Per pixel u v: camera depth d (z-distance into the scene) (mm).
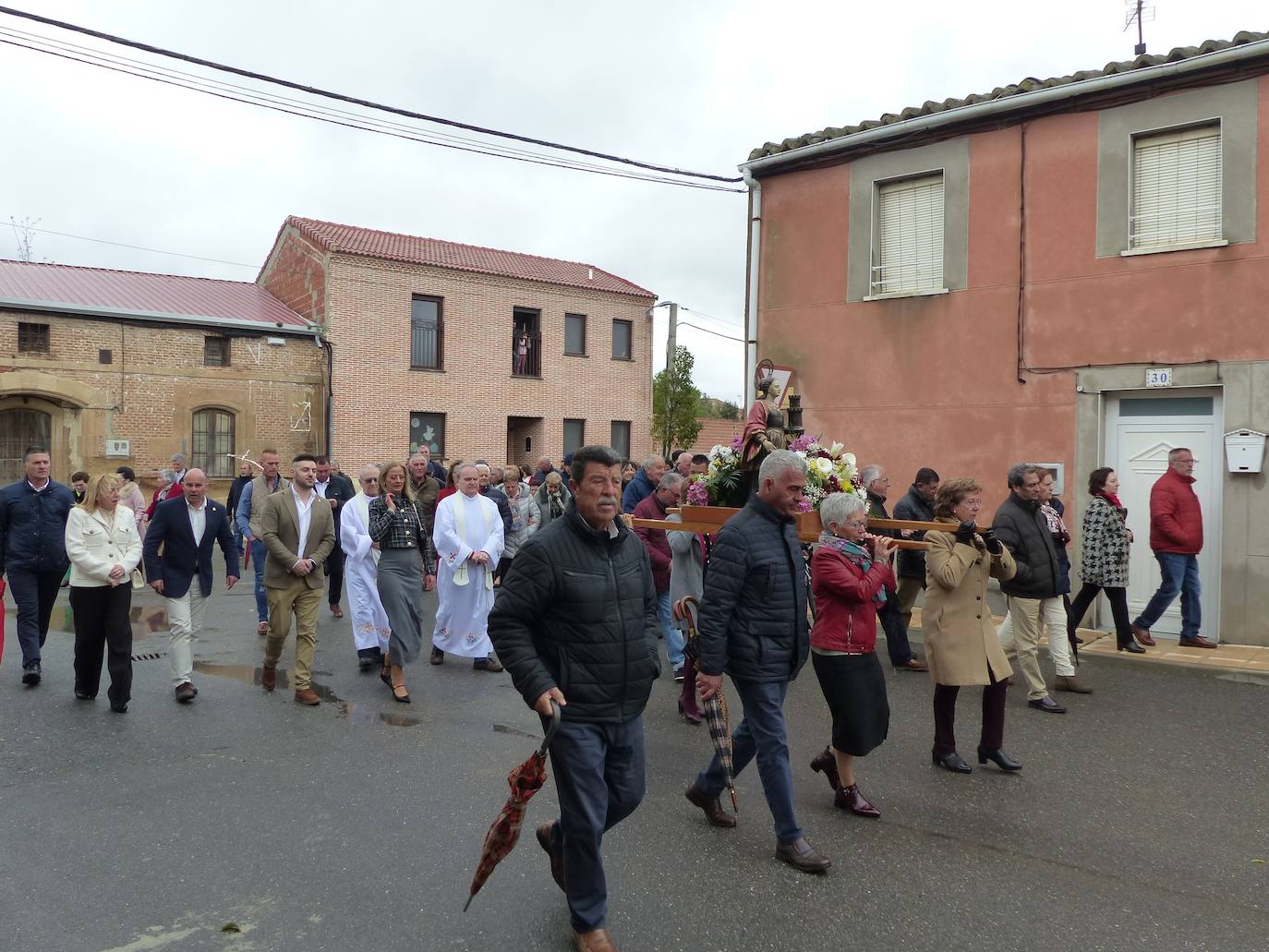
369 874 4207
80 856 4375
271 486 10148
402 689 7285
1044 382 10625
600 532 3639
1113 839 4719
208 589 7449
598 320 27984
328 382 22891
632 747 3689
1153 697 7438
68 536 6734
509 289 26047
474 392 25438
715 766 4773
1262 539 9203
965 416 11172
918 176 11641
